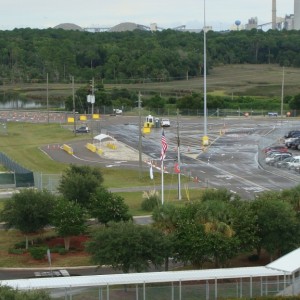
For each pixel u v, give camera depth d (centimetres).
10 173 8094
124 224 4534
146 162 10031
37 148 11700
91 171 7144
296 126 15025
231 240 4525
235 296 3816
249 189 7988
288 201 5266
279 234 4759
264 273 3872
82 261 5119
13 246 5550
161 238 4438
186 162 10106
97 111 18675
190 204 4931
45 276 4747
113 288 3666
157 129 14575
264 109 19400
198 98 18938
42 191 6041
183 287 3747
